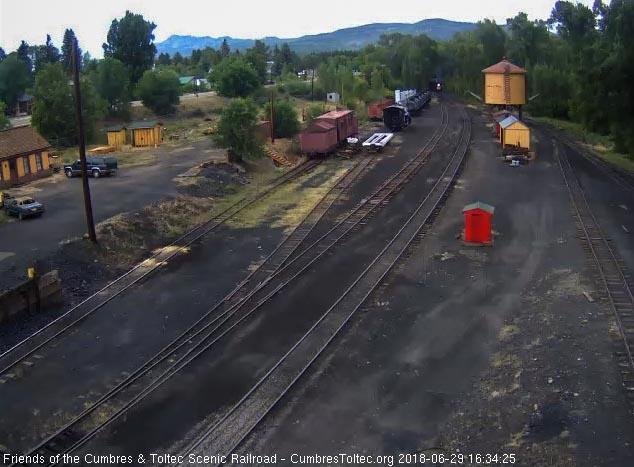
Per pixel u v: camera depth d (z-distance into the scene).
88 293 23.38
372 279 23.89
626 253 25.80
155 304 22.30
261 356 18.11
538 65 85.62
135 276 25.11
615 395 15.10
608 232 28.86
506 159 47.22
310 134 50.03
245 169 45.75
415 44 126.06
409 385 16.28
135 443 14.10
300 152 53.44
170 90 83.12
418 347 18.39
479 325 19.69
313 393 16.03
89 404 15.90
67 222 30.72
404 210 34.00
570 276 23.38
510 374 16.53
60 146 58.84
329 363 17.59
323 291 22.95
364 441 13.93
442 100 104.81
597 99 44.44
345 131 55.66
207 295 23.05
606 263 24.58
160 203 34.25
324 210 34.50
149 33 94.25
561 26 79.12
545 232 29.25
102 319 21.03
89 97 61.50
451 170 44.25
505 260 25.67
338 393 15.98
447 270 24.75
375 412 15.09
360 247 27.98
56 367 17.86
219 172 42.28
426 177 42.16
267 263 26.31
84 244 26.98
